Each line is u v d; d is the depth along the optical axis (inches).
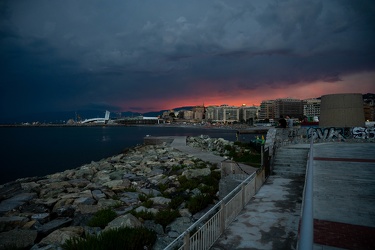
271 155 596.1
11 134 6683.1
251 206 387.9
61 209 571.8
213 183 734.5
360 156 582.9
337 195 349.1
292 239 286.7
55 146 3110.2
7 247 382.6
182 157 1190.3
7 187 883.4
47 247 366.6
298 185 492.7
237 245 276.4
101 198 659.4
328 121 848.3
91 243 331.6
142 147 1857.8
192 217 497.4
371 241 230.5
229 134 6427.2
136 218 446.9
